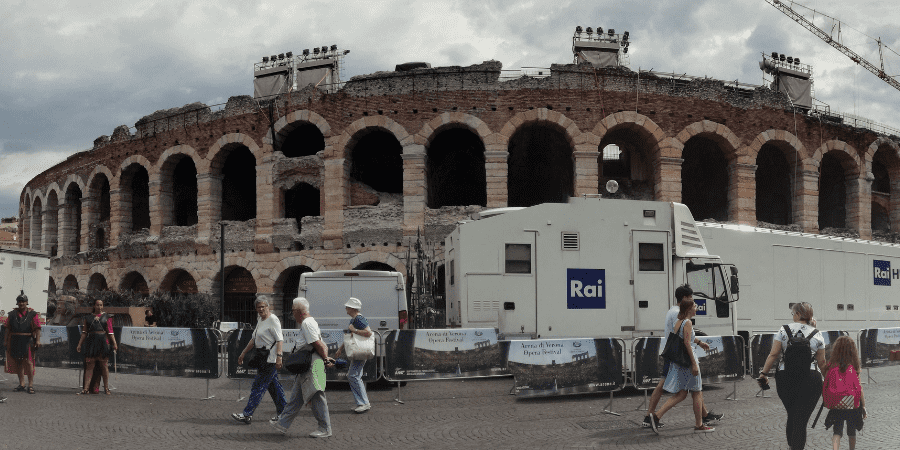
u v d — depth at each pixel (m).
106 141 45.16
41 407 13.81
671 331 11.48
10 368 16.11
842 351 9.05
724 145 36.97
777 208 42.50
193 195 45.25
